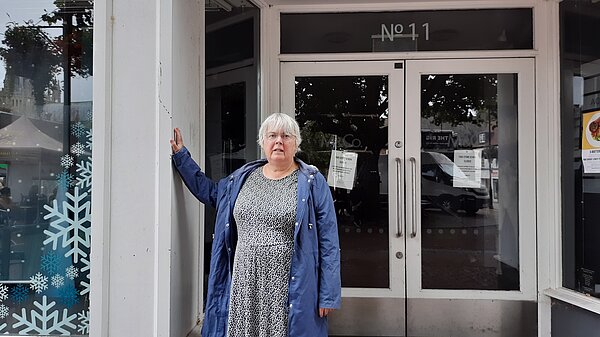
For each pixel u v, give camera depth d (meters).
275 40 3.27
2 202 2.33
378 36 3.27
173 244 2.14
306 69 3.29
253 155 3.12
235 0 2.96
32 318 2.31
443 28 3.23
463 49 3.21
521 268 3.14
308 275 1.94
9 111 2.36
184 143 2.29
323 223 2.01
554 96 3.06
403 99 3.25
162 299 2.07
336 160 3.30
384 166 3.27
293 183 2.05
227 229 2.05
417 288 3.21
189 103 2.36
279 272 1.93
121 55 2.12
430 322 3.20
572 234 2.94
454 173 3.22
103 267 2.09
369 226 3.27
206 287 2.58
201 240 2.48
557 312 3.01
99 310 2.08
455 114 3.23
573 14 2.93
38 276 2.31
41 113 2.35
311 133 3.31
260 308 1.94
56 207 2.32
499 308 3.15
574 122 2.92
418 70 3.24
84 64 2.34
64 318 2.30
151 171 2.10
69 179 2.32
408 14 3.25
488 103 3.21
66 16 2.35
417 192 3.23
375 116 3.28
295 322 1.90
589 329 2.74
